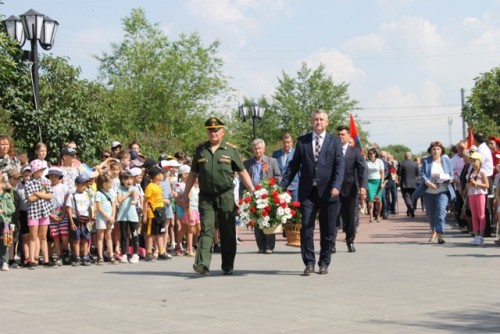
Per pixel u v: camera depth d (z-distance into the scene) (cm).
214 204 1116
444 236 1791
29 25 1694
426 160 1588
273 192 1404
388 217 2678
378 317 728
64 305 841
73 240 1327
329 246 1090
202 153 1118
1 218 1258
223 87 5362
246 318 734
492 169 1591
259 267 1202
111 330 686
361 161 1419
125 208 1371
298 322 708
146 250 1413
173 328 689
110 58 5309
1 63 1938
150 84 5169
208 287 972
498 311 755
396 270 1112
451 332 650
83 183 1337
